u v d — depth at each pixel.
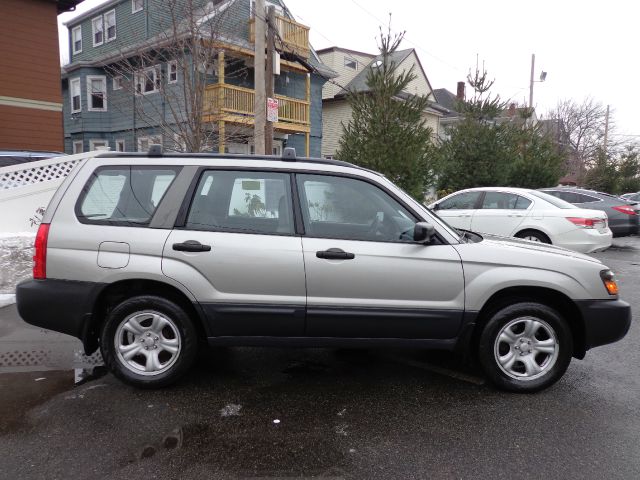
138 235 3.51
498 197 9.32
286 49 18.42
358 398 3.59
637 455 2.85
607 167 30.70
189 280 3.47
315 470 2.68
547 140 20.36
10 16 15.30
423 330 3.61
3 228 8.33
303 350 4.61
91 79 22.02
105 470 2.64
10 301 5.84
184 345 3.61
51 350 4.47
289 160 3.73
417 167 11.62
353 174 3.72
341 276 3.50
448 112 31.11
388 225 3.73
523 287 3.67
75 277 3.48
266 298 3.51
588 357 4.53
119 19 21.12
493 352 3.67
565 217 8.51
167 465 2.70
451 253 3.59
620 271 9.45
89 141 22.38
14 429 3.05
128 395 3.55
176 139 11.55
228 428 3.11
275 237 3.54
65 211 3.57
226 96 15.27
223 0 13.27
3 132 15.43
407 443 2.96
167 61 12.12
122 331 3.60
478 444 2.96
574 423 3.23
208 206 3.61
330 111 27.86
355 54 28.44
